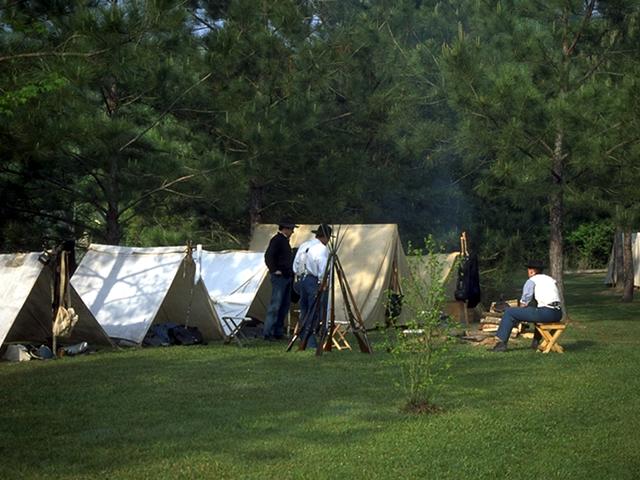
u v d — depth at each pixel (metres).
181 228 22.09
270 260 15.13
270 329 15.07
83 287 14.93
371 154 22.70
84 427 8.07
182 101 18.42
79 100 14.54
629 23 18.77
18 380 10.68
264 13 19.92
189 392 9.79
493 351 13.52
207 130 19.86
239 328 14.45
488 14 18.66
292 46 20.06
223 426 8.10
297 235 18.16
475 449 7.29
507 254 22.56
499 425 8.16
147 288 14.50
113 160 17.84
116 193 18.30
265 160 18.19
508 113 17.12
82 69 12.86
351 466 6.75
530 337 15.23
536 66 18.34
